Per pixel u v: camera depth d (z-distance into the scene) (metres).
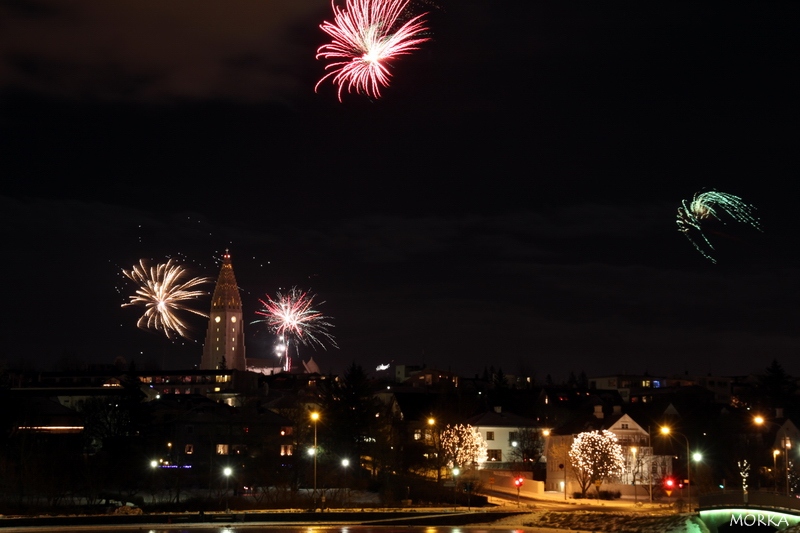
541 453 141.00
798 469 134.38
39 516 92.31
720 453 136.75
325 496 109.06
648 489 121.06
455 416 141.50
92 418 140.62
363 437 131.50
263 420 141.00
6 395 139.38
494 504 109.75
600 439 120.38
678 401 168.25
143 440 135.62
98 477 108.50
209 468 124.00
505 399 181.88
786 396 184.38
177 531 87.94
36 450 114.62
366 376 135.75
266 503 102.19
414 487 113.62
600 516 91.31
